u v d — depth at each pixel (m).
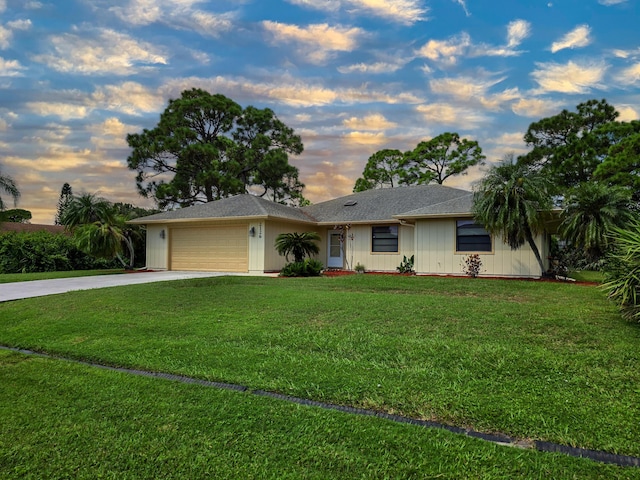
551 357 4.83
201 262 18.59
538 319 6.49
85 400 4.04
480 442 3.11
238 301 8.70
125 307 8.45
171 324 7.02
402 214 15.49
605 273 6.84
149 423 3.52
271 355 5.33
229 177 31.23
